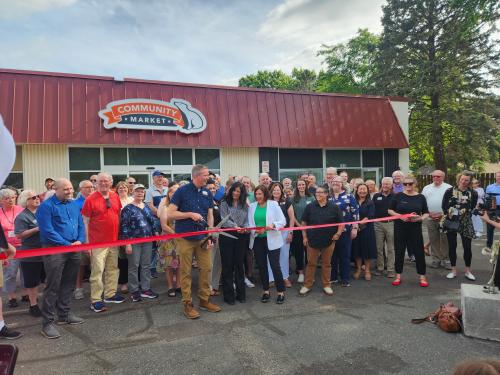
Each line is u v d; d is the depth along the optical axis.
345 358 3.40
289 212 5.98
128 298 5.41
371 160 15.27
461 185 6.04
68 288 4.39
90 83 11.00
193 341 3.83
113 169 11.34
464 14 18.98
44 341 3.90
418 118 20.80
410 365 3.26
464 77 19.23
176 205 4.50
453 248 6.18
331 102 14.52
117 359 3.46
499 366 1.04
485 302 3.77
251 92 13.28
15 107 9.95
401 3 20.62
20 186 10.29
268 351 3.57
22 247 4.62
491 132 19.11
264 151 13.24
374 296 5.31
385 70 21.27
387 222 6.54
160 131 11.51
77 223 4.38
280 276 5.10
